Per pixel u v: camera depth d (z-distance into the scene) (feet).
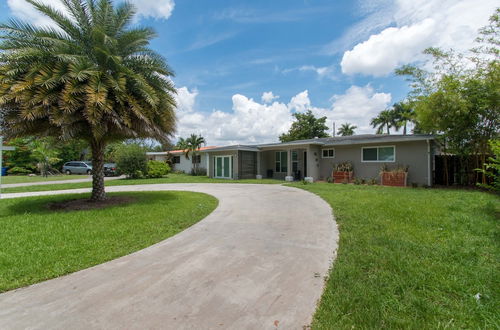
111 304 8.24
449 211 19.71
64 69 21.83
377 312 7.32
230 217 20.59
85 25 25.43
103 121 22.63
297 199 29.30
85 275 10.44
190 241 14.69
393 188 38.09
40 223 18.47
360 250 12.26
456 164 38.83
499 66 29.17
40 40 22.88
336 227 16.99
